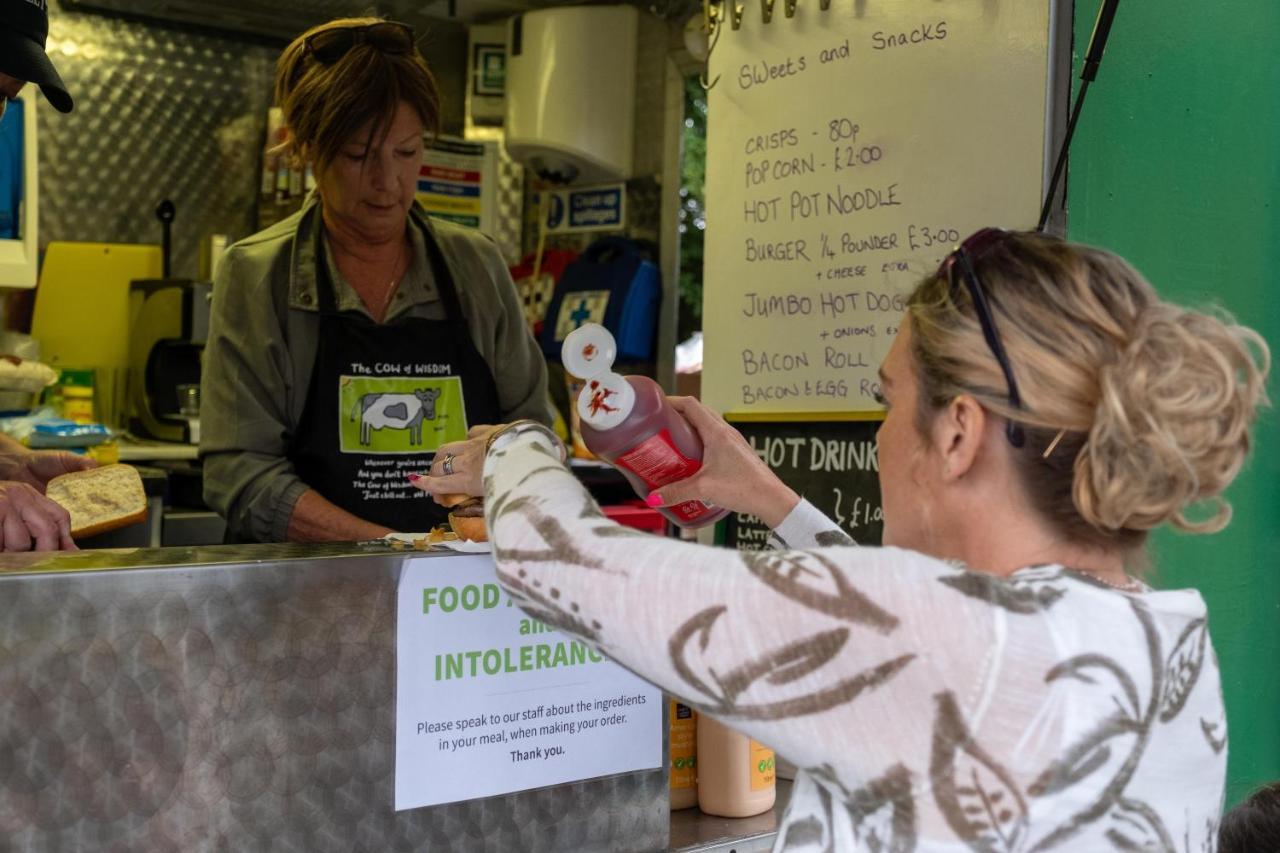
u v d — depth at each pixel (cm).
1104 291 90
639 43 424
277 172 413
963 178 201
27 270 351
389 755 123
